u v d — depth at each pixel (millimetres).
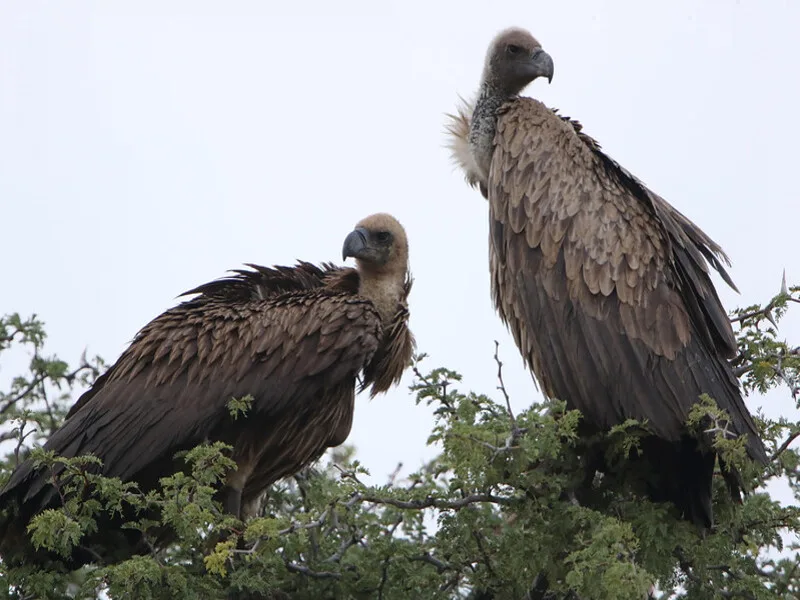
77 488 11281
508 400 9750
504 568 10594
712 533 10977
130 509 11891
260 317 13062
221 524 10086
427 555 10758
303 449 13273
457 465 9492
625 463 11625
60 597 11102
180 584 10094
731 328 12102
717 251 13547
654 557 10672
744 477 11297
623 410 11734
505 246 12898
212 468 10266
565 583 10312
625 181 12938
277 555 10219
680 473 11492
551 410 9984
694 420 10469
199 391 12727
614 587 8922
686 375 11664
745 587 10594
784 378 10930
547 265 12469
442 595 10727
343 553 11000
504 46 14758
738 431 11289
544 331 12359
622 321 11969
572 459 11539
